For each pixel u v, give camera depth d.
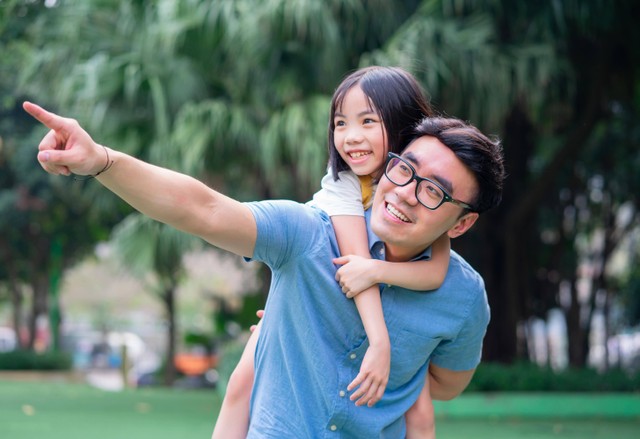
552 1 9.65
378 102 2.14
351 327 2.07
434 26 9.12
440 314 2.16
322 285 2.04
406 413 2.29
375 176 2.17
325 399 2.06
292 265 2.04
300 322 2.06
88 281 33.53
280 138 9.43
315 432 2.07
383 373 2.04
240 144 9.81
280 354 2.11
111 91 9.86
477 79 9.30
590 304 15.82
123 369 16.56
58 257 19.30
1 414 9.20
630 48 11.15
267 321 2.14
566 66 10.19
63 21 10.74
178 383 18.80
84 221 17.89
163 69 9.98
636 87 12.40
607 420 9.87
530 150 12.49
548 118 11.48
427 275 2.10
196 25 9.62
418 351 2.15
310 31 9.29
